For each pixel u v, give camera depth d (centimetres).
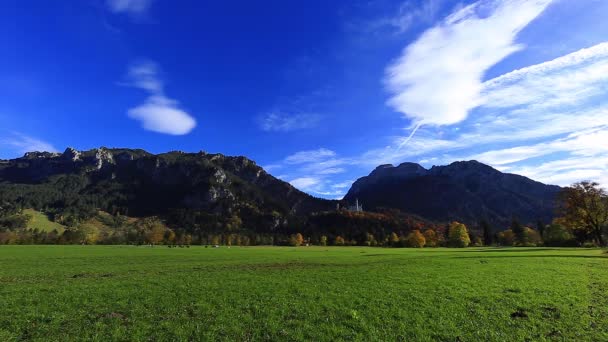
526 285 2647
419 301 2198
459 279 3038
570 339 1488
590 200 7631
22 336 1627
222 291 2630
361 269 4072
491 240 18538
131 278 3419
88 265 4916
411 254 7425
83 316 1944
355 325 1738
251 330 1681
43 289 2748
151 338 1576
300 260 5816
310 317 1878
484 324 1705
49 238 17300
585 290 2414
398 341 1530
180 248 11962
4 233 18312
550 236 11775
